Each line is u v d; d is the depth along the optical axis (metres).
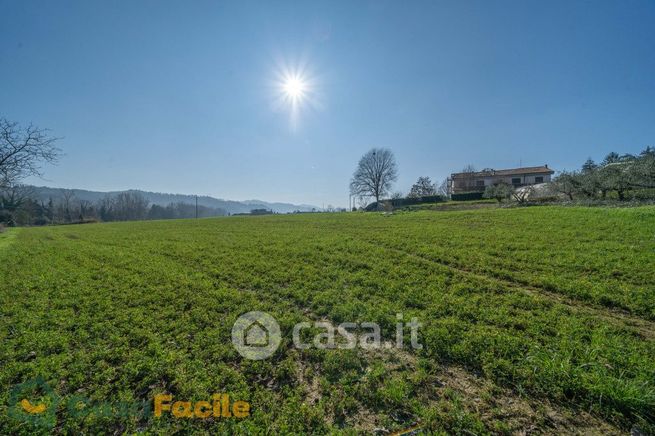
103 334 6.57
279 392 4.54
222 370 5.04
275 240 18.70
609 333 5.76
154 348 5.77
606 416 3.81
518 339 5.56
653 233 12.86
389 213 37.41
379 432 3.69
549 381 4.38
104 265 13.54
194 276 10.97
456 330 6.07
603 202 24.95
